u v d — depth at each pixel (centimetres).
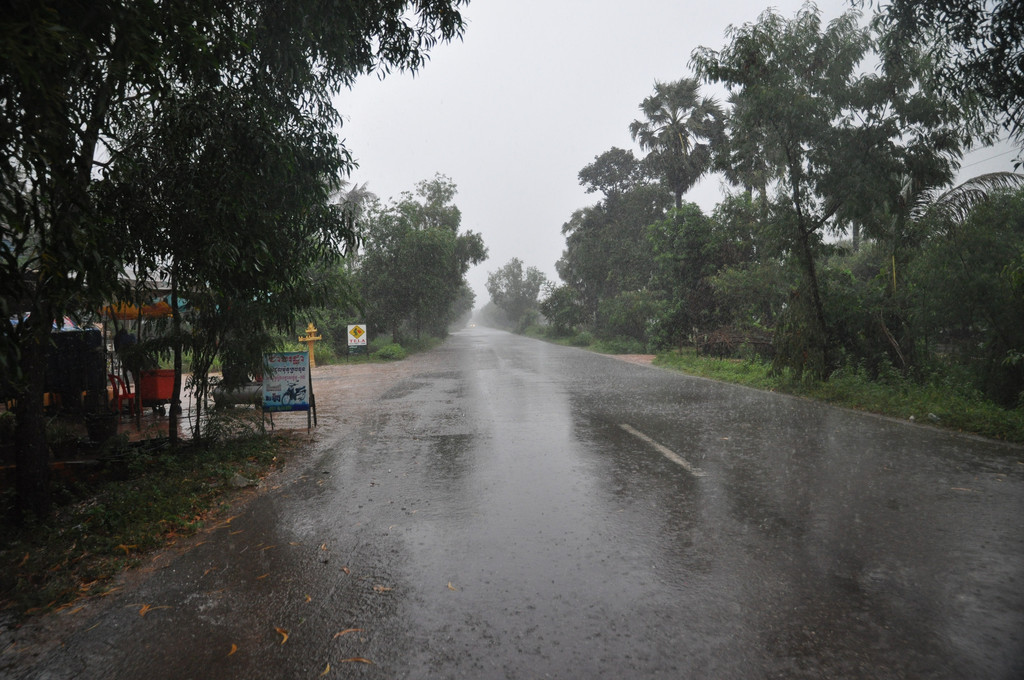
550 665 267
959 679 252
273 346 789
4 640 303
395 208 3256
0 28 272
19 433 496
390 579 363
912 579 346
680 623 302
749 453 677
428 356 2955
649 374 1777
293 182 672
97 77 449
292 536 444
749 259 2331
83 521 491
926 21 773
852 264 2448
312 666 272
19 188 316
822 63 1154
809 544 402
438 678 260
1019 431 735
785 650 276
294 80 657
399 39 676
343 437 841
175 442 738
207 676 267
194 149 568
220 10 469
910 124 1105
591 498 518
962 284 1071
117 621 320
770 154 1217
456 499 523
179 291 697
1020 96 721
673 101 3391
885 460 631
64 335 898
